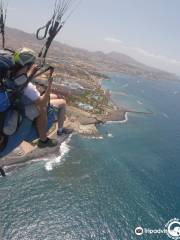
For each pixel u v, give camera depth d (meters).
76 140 112.25
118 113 177.00
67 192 77.06
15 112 5.53
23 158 85.81
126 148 118.19
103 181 86.31
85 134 121.50
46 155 90.88
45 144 6.34
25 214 66.50
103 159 101.12
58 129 6.80
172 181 96.31
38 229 63.19
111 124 149.25
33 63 5.68
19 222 63.91
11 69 5.51
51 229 63.84
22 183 76.50
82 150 103.75
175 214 78.12
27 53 5.54
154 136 145.62
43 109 5.89
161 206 80.69
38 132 6.07
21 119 5.66
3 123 5.45
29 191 74.25
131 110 197.25
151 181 93.50
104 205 75.44
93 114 156.50
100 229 66.88
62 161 91.06
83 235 64.19
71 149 102.00
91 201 75.81
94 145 112.50
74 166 90.44
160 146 130.38
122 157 107.19
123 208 75.88
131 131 145.38
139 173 97.06
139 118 179.00
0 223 62.59
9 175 78.19
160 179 96.19
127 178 91.75
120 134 135.75
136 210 76.06
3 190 72.62
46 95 5.82
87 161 96.19
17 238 59.81
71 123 129.38
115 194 81.19
